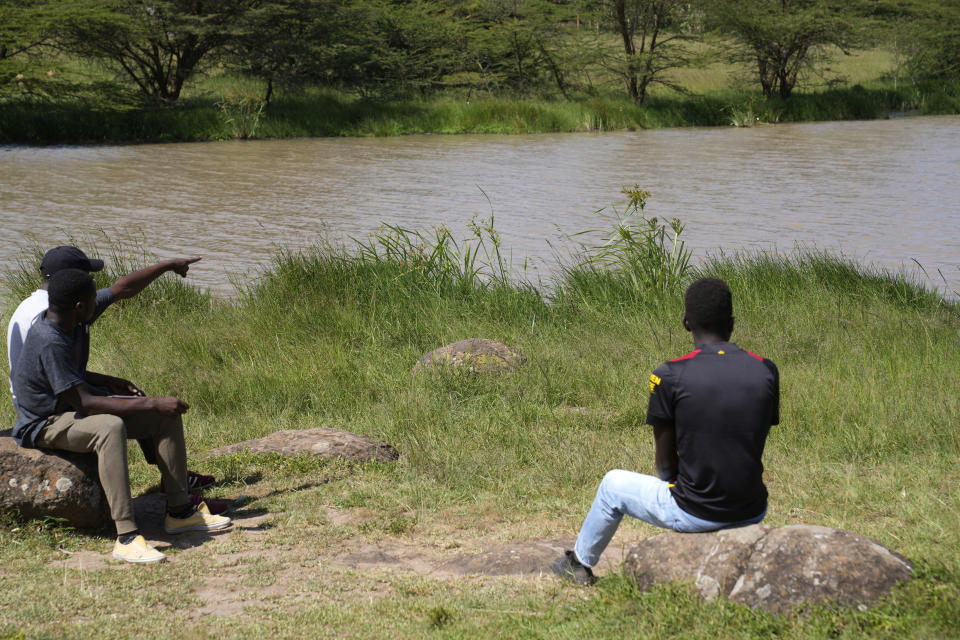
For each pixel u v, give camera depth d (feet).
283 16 124.47
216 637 11.56
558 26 149.28
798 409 21.35
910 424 20.26
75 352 15.25
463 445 20.13
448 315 31.04
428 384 24.23
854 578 10.80
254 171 78.54
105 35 110.42
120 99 110.01
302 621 12.05
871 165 80.69
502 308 32.12
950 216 54.44
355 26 136.87
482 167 81.15
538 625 11.68
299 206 60.03
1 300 34.96
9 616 12.02
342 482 18.04
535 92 144.46
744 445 11.17
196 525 15.55
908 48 164.96
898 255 43.55
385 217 55.36
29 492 14.83
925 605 10.40
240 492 17.56
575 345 28.27
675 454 11.64
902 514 15.60
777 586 10.92
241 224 53.36
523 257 43.62
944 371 24.16
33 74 104.32
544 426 21.58
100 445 14.38
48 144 100.68
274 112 114.93
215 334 28.99
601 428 21.45
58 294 14.47
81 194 65.26
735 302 32.27
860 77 170.60
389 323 30.17
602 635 11.12
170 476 15.39
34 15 106.52
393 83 137.69
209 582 13.55
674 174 75.46
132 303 32.19
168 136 107.14
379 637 11.57
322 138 111.45
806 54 159.43
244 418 22.65
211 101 120.16
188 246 46.80
